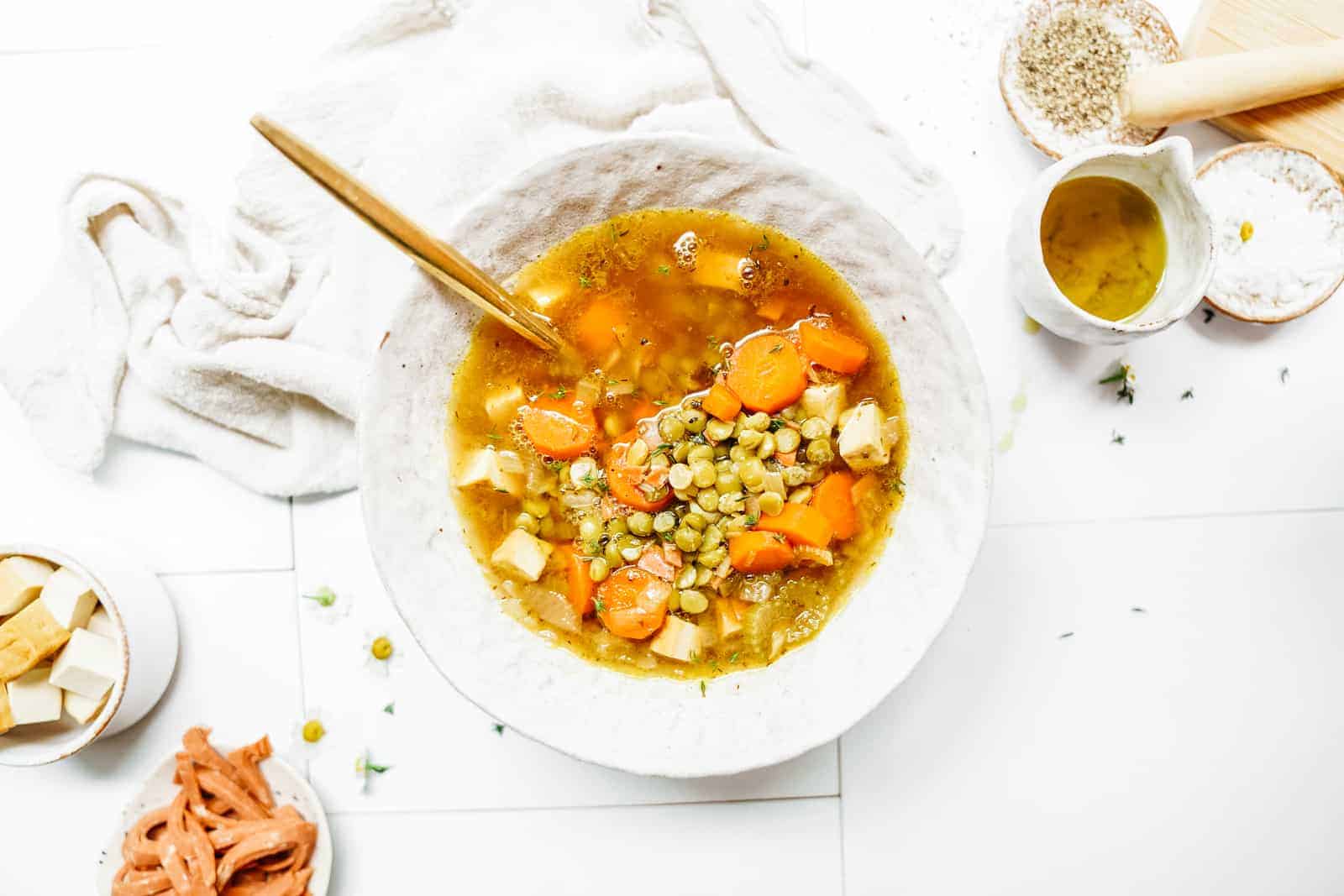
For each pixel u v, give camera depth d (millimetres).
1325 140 610
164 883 607
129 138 632
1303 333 630
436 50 625
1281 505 633
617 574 583
